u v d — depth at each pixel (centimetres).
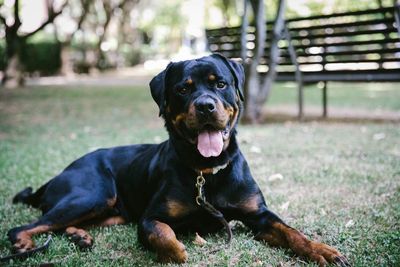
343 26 802
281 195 415
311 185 447
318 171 487
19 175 506
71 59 2767
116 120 904
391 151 566
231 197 316
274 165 519
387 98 1180
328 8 1952
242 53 826
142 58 3638
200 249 299
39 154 603
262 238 309
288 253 287
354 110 979
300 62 868
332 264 260
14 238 304
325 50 828
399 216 347
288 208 381
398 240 299
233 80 339
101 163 374
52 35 2797
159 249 280
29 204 403
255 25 804
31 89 1623
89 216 342
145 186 346
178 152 317
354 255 282
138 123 859
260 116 843
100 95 1412
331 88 1633
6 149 641
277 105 1131
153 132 748
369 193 414
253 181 330
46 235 320
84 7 2212
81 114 998
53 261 284
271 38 823
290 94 1432
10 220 369
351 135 676
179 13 3788
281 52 878
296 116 916
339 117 879
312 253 270
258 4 793
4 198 427
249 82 821
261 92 835
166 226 293
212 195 313
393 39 750
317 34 828
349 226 331
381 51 767
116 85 1845
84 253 301
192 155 310
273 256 284
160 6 3775
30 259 286
